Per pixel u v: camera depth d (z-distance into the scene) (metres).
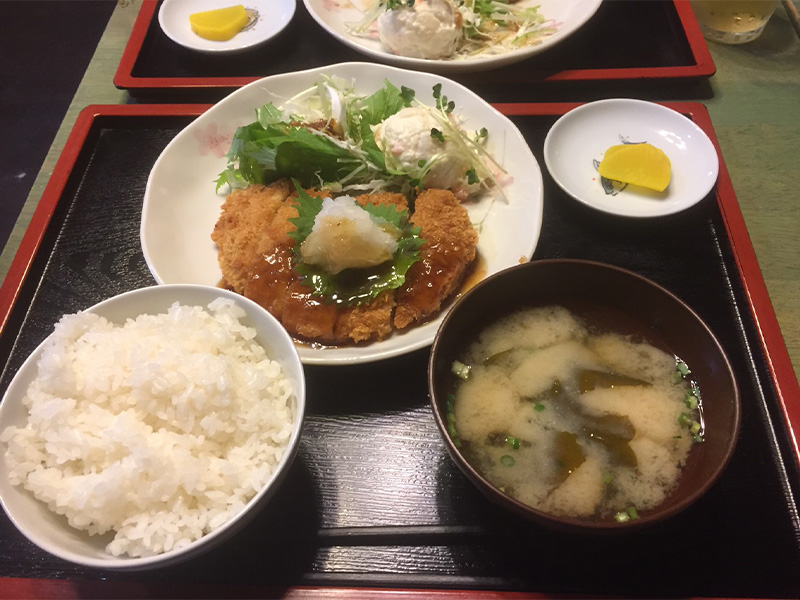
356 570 0.29
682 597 0.28
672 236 0.39
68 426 0.27
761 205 0.41
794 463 0.31
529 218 0.39
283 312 0.36
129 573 0.29
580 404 0.29
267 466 0.27
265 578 0.29
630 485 0.27
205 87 0.47
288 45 0.52
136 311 0.31
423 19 0.47
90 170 0.44
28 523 0.25
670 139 0.44
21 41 0.60
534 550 0.29
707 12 0.51
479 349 0.30
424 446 0.32
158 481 0.26
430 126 0.41
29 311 0.38
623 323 0.31
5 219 0.48
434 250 0.37
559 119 0.44
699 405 0.28
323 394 0.34
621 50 0.50
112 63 0.52
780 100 0.47
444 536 0.29
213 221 0.42
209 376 0.28
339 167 0.41
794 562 0.29
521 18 0.52
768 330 0.35
